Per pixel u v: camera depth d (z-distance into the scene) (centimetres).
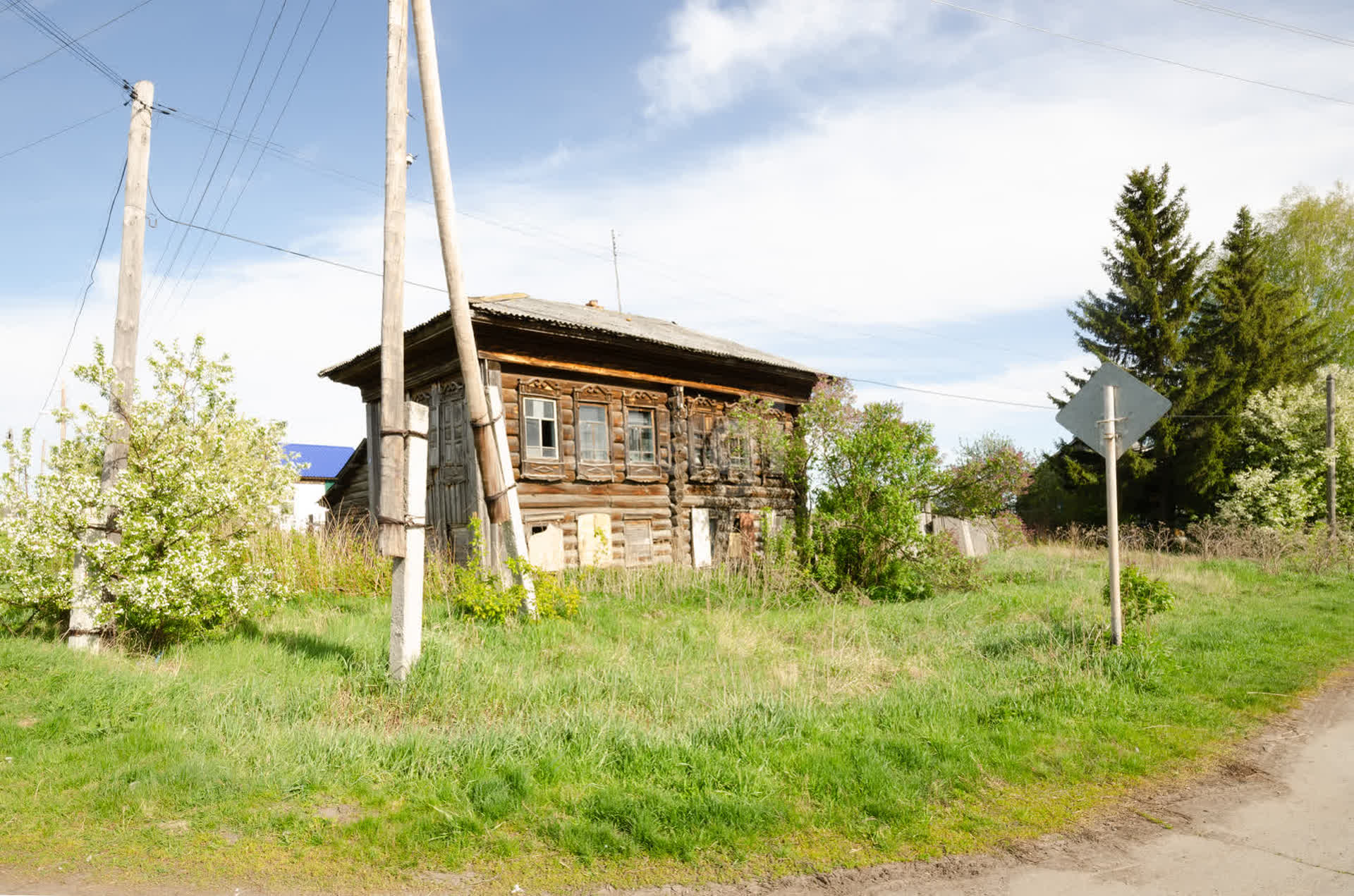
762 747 580
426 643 841
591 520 1819
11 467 925
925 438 1669
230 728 612
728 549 2131
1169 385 3325
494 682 780
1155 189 3403
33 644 849
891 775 528
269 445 1078
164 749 563
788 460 1845
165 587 880
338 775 529
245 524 1027
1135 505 3553
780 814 477
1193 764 584
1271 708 725
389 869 414
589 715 631
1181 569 1848
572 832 446
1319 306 3956
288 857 423
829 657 941
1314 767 577
